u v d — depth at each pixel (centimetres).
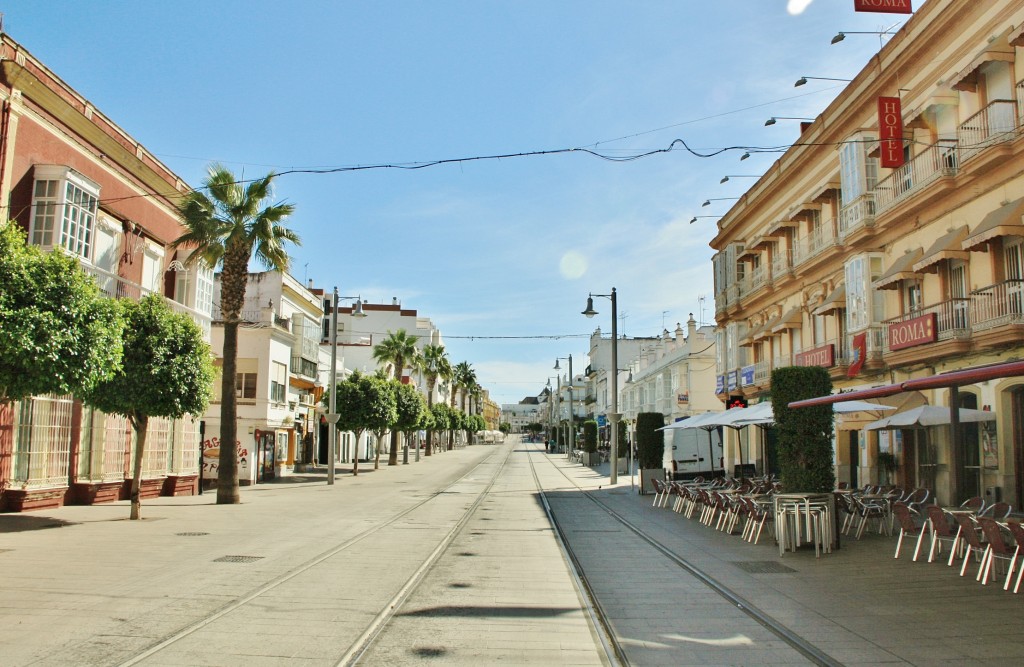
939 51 1980
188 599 902
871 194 2309
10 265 1248
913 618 833
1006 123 1695
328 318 7306
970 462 1891
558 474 4419
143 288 2248
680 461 3359
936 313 1869
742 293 3619
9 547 1316
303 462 4359
